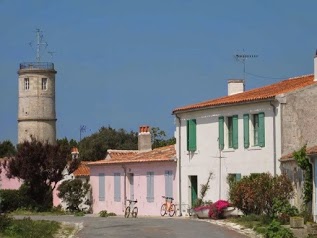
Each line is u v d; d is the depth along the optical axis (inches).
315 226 1173.7
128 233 1248.8
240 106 1758.1
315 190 1359.5
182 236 1181.7
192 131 1955.0
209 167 1878.7
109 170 2359.7
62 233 1298.0
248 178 1537.9
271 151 1643.7
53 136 3526.1
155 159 2090.3
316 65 1697.8
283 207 1414.9
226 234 1209.4
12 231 1223.5
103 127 4114.2
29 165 2447.1
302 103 1640.0
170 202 2034.9
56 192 2765.7
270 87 1856.5
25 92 3508.9
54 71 3553.2
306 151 1414.9
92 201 2470.5
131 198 2236.7
